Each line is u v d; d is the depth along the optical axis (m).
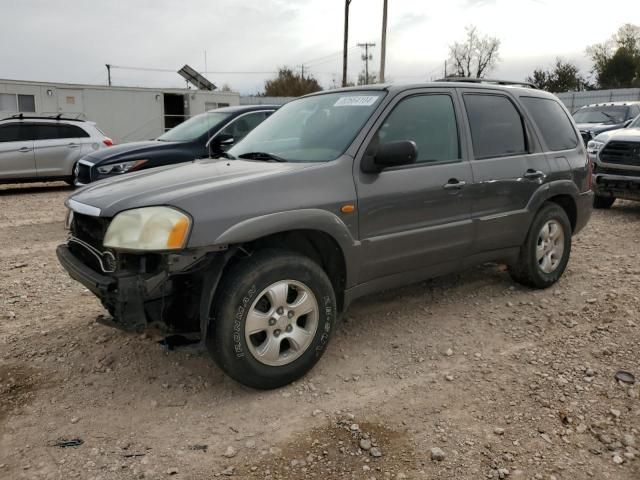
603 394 3.38
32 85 21.89
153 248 3.01
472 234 4.41
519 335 4.26
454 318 4.60
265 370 3.37
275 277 3.31
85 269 3.37
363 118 3.94
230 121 8.63
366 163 3.78
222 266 3.23
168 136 8.98
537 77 57.78
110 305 3.25
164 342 3.28
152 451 2.89
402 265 4.03
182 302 3.29
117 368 3.79
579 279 5.52
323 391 3.48
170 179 3.54
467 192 4.33
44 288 5.49
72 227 3.61
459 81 4.69
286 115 4.66
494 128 4.73
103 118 23.55
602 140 9.26
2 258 6.71
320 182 3.55
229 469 2.75
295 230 3.54
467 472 2.71
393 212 3.88
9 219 9.60
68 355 3.99
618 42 56.66
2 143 12.66
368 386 3.54
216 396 3.43
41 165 13.07
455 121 4.44
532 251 4.97
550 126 5.29
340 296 3.83
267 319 3.34
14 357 3.97
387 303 4.93
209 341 3.27
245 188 3.30
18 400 3.40
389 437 2.99
